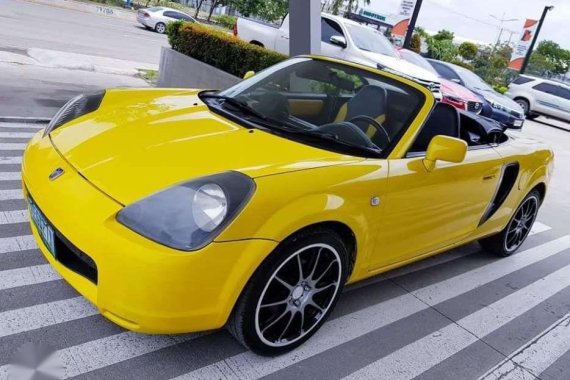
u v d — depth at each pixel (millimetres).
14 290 2580
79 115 2953
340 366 2562
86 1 27922
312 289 2486
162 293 1960
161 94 3367
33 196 2396
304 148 2607
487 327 3316
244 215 2045
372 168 2594
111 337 2398
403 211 2814
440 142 2787
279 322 2432
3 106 5742
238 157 2363
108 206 2096
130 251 1961
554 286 4219
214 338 2531
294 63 3605
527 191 4238
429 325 3166
